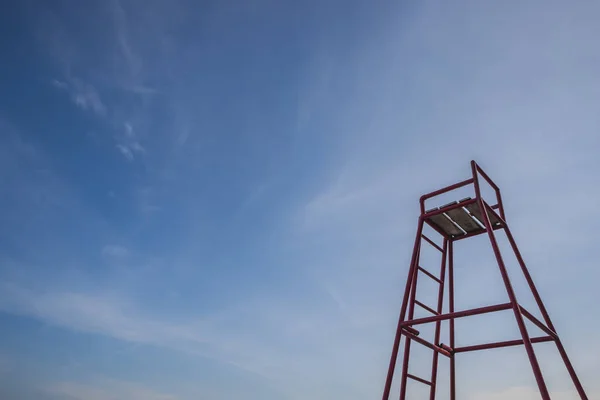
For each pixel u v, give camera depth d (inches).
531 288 666.2
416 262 706.8
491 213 688.4
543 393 468.4
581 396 580.1
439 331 768.9
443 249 806.5
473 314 574.6
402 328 644.7
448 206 696.4
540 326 609.6
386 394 580.7
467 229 765.9
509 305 543.5
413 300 692.1
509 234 709.3
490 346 701.9
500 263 580.7
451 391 729.0
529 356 498.9
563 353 614.5
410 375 655.1
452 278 797.2
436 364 746.8
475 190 674.2
